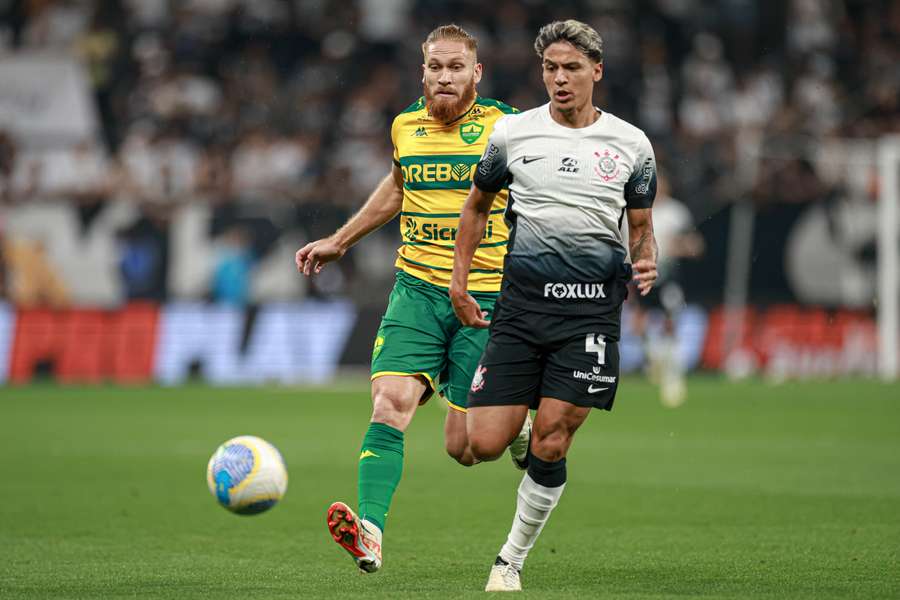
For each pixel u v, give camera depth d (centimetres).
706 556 2452
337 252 2486
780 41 10019
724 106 9594
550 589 2084
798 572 2252
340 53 9475
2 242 7412
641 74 9538
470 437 2098
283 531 2795
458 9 9588
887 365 7781
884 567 2298
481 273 2394
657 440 4725
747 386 7156
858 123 9556
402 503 3241
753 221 7775
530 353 2069
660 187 6431
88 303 7425
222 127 8931
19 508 3138
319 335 7488
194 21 9481
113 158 8819
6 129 8675
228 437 4816
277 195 8106
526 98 9319
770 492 3391
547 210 2052
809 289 7806
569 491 3434
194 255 7438
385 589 2091
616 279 2080
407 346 2348
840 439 4728
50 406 6066
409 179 2400
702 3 10019
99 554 2494
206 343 7412
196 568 2330
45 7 9456
